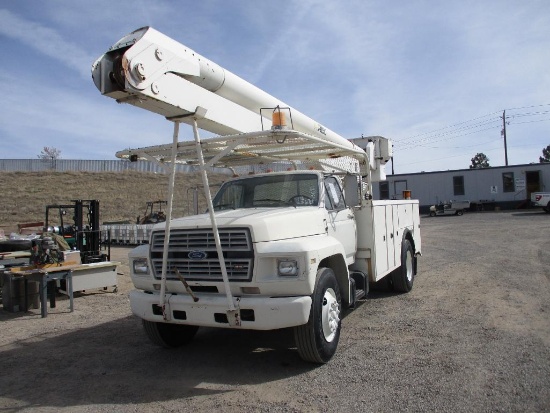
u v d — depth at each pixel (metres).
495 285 8.80
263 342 6.04
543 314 6.61
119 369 5.21
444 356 5.06
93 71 4.05
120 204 38.25
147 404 4.21
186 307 4.85
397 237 8.55
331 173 6.68
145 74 4.04
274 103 6.12
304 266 4.63
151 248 5.23
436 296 8.24
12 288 8.52
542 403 3.84
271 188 6.27
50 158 49.12
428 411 3.79
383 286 8.97
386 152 11.49
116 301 9.34
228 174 7.53
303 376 4.71
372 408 3.89
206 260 4.82
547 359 4.84
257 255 4.64
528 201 35.22
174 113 4.63
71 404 4.29
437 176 37.69
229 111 5.22
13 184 40.75
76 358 5.68
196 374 4.95
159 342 5.76
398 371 4.70
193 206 7.23
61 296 10.01
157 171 48.94
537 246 14.38
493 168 36.19
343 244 6.41
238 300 4.64
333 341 5.16
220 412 3.97
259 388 4.47
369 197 7.11
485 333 5.84
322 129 7.69
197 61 4.73
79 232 11.88
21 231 17.56
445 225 25.55
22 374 5.15
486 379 4.38
